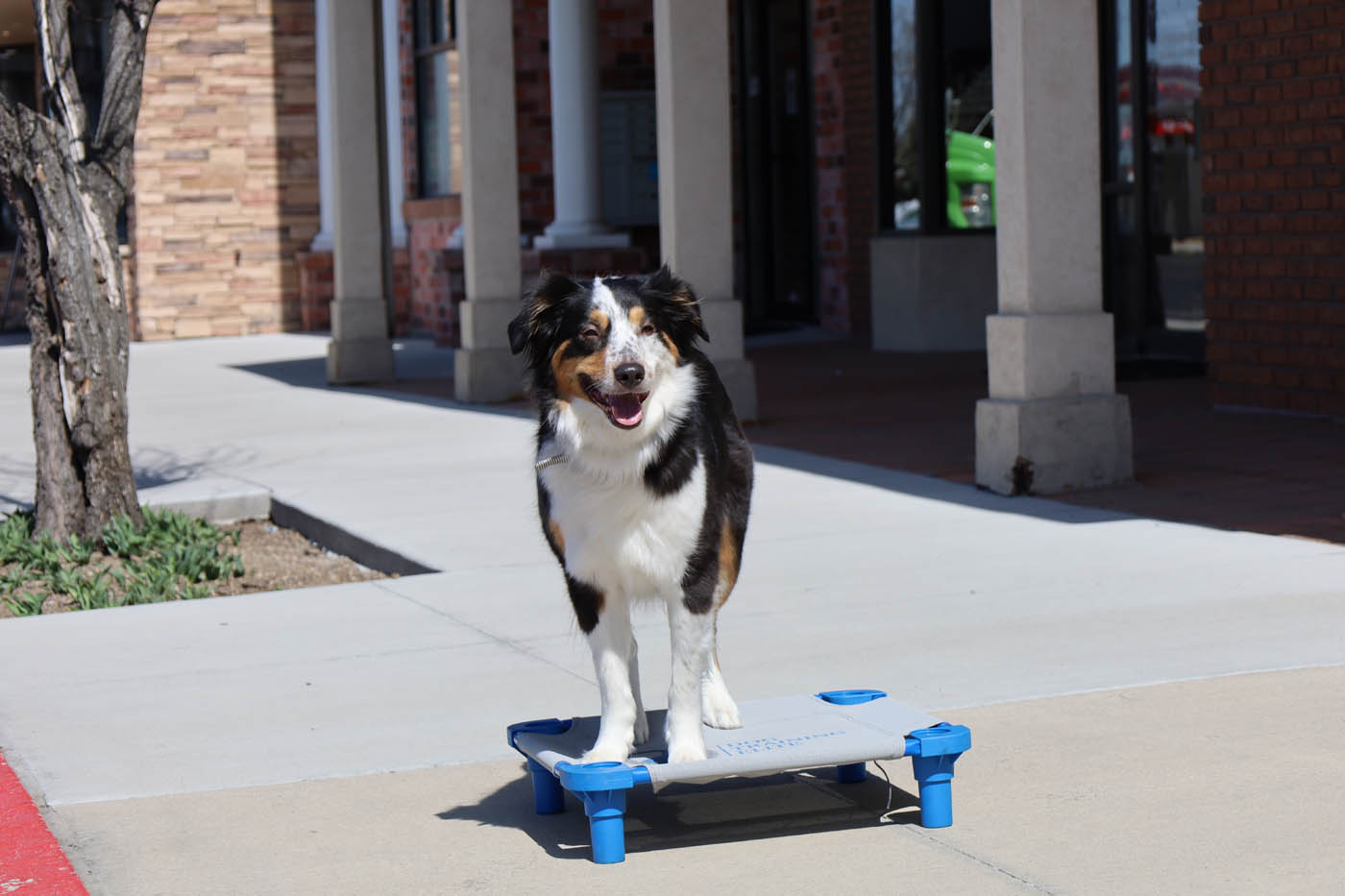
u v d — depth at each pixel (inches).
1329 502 340.8
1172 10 581.3
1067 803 177.3
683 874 162.7
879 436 464.4
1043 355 366.9
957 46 688.4
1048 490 366.0
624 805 167.0
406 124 905.5
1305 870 156.1
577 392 166.7
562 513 171.6
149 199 968.3
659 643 255.4
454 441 490.3
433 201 846.5
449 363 748.0
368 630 272.1
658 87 485.4
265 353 855.7
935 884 156.9
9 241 1044.5
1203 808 173.9
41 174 351.6
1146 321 609.6
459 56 587.2
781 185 840.3
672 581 171.3
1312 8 442.0
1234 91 470.6
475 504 382.6
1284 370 463.5
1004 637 248.1
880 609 269.1
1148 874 156.9
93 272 358.0
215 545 367.2
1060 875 157.6
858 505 362.3
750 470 190.7
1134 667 228.7
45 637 276.4
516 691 231.1
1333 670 223.3
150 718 223.9
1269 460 393.7
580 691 229.6
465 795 188.7
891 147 721.6
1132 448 388.2
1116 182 616.7
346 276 672.4
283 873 166.2
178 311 978.7
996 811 176.2
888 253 717.3
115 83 358.6
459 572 312.7
